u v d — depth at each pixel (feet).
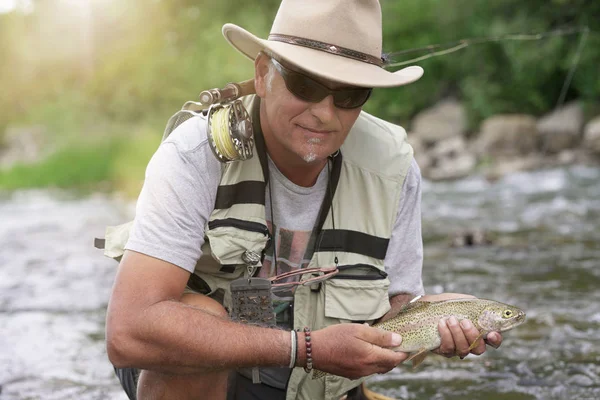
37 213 39.40
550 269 19.34
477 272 19.36
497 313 7.93
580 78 57.21
